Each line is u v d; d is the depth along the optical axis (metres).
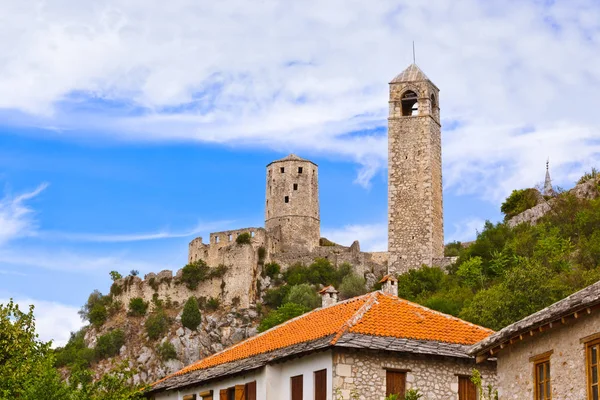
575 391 32.41
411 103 135.88
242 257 174.88
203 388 51.94
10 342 54.03
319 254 176.88
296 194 184.88
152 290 179.25
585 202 123.56
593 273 88.12
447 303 100.62
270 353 48.22
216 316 172.38
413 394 40.31
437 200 132.38
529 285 83.75
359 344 43.00
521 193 139.75
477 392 44.41
